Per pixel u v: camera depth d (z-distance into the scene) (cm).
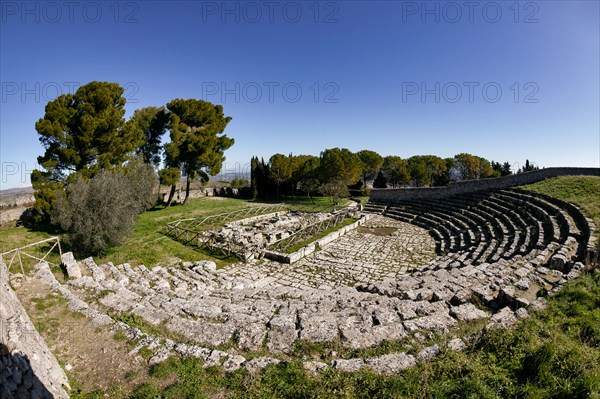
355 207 3547
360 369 617
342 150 4372
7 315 671
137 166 2612
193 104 3262
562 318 755
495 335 681
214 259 1825
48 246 1702
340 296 1162
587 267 1070
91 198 1602
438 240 2298
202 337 793
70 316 863
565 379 531
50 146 2269
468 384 534
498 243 1788
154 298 1055
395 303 977
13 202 3173
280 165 4484
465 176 6056
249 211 3172
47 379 562
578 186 2294
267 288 1354
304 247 1955
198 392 577
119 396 584
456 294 1029
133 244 1881
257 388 580
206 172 3531
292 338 770
